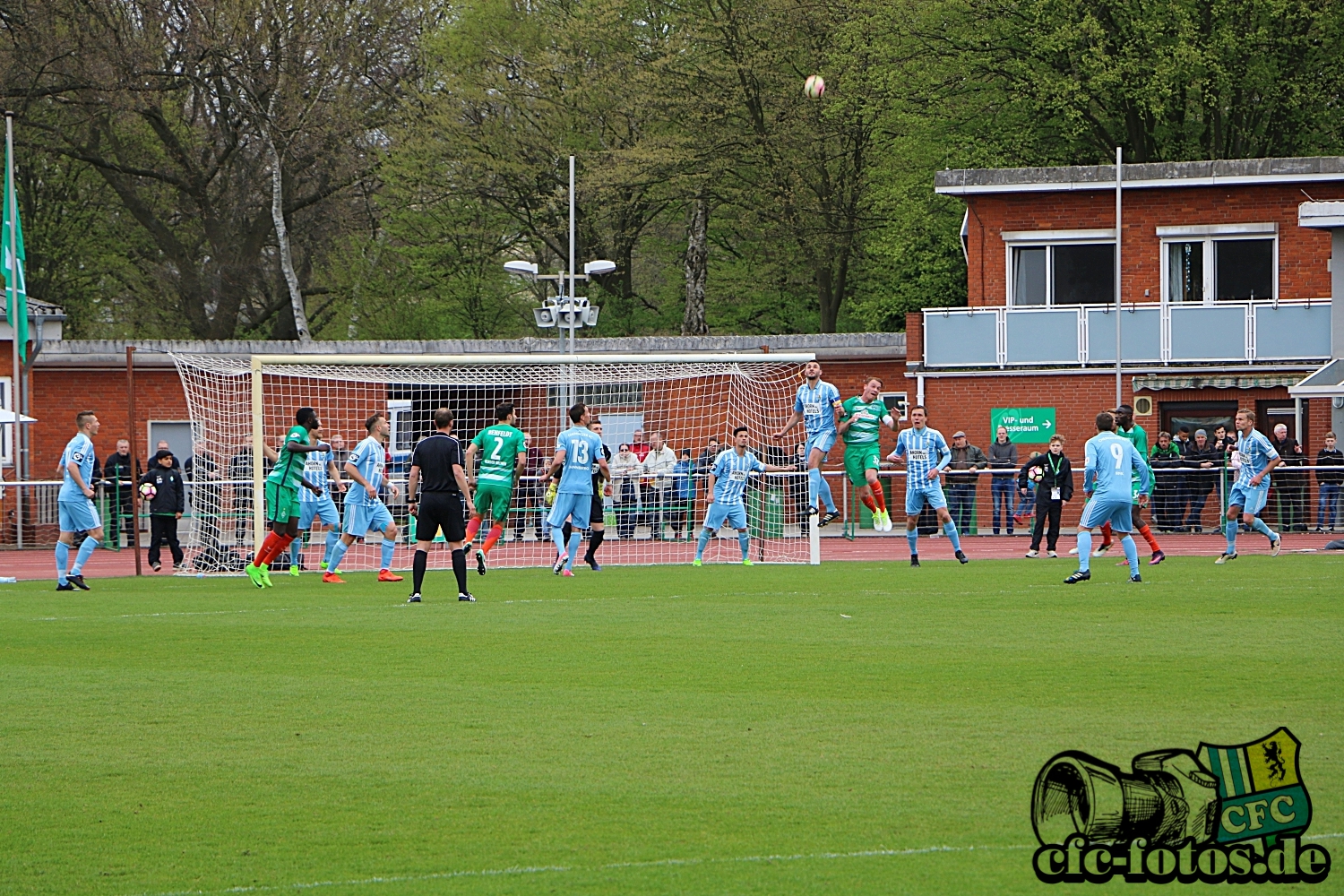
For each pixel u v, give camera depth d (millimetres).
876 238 134000
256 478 60156
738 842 19344
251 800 21703
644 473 73312
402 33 140125
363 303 151000
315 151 133625
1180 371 90250
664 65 133250
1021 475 67750
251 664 33625
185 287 141875
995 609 42188
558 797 21625
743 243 151125
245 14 128500
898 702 28141
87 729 26469
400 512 81625
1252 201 94000
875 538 83250
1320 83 118000
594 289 155375
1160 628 37500
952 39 121625
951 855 18672
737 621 40281
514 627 39594
